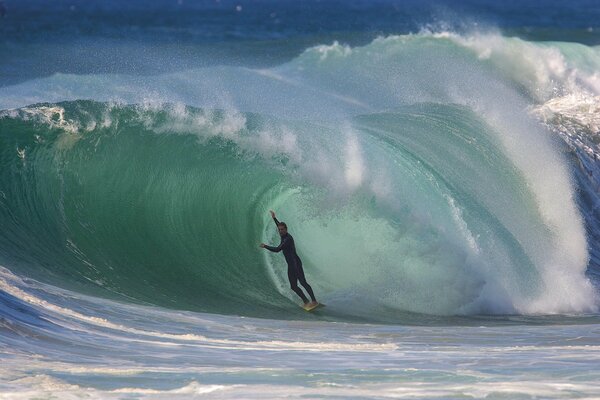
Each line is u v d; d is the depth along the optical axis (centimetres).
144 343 3167
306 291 4850
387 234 5131
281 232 4694
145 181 5391
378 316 4600
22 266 4262
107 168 5353
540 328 4153
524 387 2408
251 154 5569
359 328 4022
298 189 5384
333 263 5119
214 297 4675
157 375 2527
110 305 3897
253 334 3628
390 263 5047
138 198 5319
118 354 2909
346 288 4975
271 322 4078
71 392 2277
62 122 5438
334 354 3055
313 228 5266
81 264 4638
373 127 5953
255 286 4966
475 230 5225
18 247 4541
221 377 2517
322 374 2575
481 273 5034
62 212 5025
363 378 2522
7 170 5059
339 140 5591
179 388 2366
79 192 5197
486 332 3953
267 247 4634
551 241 5522
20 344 2906
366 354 3075
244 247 5291
